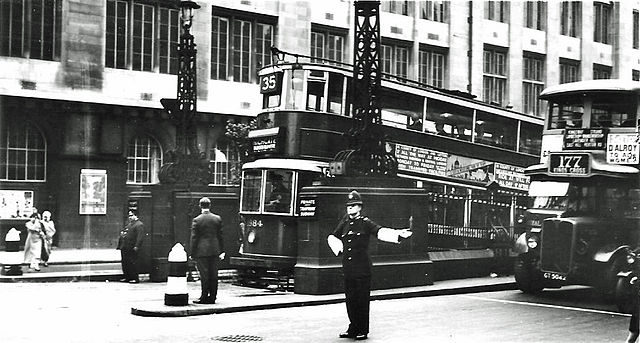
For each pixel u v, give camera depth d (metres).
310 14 29.97
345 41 30.75
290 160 16.77
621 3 26.84
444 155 19.14
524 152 20.70
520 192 20.58
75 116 26.70
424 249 17.22
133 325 11.82
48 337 10.66
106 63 27.42
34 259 20.77
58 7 26.48
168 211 19.83
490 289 17.45
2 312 13.14
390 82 18.33
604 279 15.06
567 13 26.97
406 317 13.00
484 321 12.70
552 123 16.78
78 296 15.63
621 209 15.55
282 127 16.98
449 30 29.27
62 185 26.56
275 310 13.71
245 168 17.28
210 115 28.62
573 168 15.76
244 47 29.72
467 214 19.59
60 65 26.55
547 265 15.84
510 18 27.31
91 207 27.03
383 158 16.77
